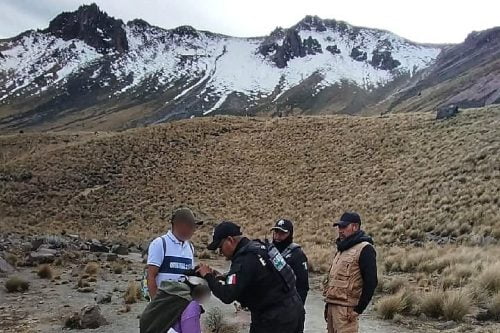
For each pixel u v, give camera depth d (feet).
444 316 30.40
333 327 18.33
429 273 47.06
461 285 38.17
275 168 168.66
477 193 85.05
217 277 13.76
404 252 58.90
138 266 58.23
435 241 71.41
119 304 36.22
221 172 174.70
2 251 59.41
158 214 143.64
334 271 18.39
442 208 84.07
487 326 27.96
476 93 429.38
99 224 139.33
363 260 17.65
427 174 110.83
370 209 103.86
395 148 148.66
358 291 17.88
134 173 183.01
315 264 58.23
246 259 13.55
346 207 112.16
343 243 18.43
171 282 12.98
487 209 76.07
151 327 12.47
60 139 277.23
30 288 41.06
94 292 40.70
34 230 115.44
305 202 130.21
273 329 13.70
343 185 133.39
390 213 94.48
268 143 196.95
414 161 128.06
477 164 102.01
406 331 27.86
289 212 124.77
